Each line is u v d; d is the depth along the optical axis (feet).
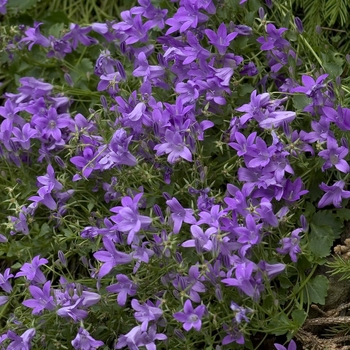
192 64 3.19
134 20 3.31
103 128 3.27
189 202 3.15
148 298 2.97
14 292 3.13
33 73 3.67
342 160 2.96
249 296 2.89
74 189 3.23
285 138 3.07
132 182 3.17
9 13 3.79
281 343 3.08
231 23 3.25
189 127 3.05
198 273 2.89
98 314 3.02
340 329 3.03
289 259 3.06
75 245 3.13
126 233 3.01
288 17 3.26
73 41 3.55
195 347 3.09
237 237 2.93
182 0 3.24
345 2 3.35
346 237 3.13
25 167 3.39
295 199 3.00
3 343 3.05
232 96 3.20
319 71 3.22
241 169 3.02
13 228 3.16
